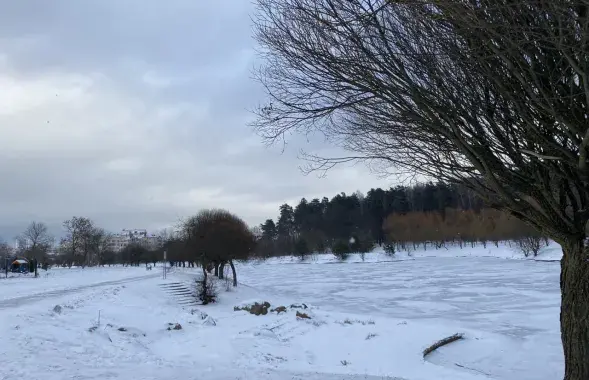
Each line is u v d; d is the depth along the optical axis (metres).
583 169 4.21
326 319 19.83
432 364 12.69
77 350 11.58
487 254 79.50
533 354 13.90
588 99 3.41
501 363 13.19
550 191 5.11
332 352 14.55
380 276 52.72
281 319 19.34
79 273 53.72
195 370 10.30
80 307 17.80
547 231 5.38
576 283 5.36
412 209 93.75
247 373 10.23
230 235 37.28
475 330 17.78
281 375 10.23
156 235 142.25
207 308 25.17
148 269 60.81
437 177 5.68
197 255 40.62
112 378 9.02
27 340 11.65
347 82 4.84
